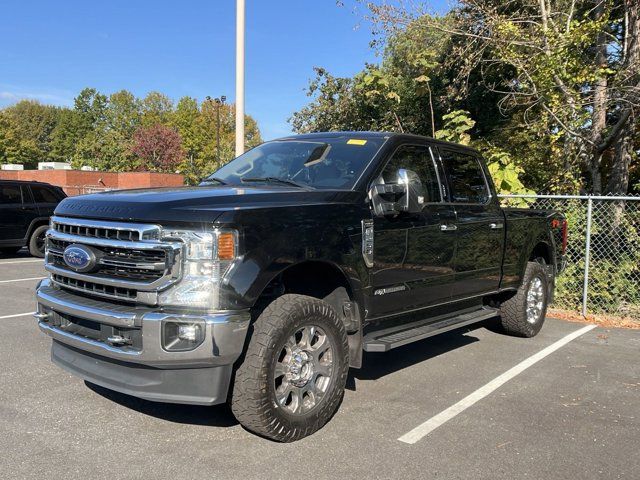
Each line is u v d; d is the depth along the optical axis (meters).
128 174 43.97
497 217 6.03
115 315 3.43
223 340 3.32
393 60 15.34
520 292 6.66
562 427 4.16
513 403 4.63
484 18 11.30
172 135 65.31
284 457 3.55
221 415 4.19
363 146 4.87
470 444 3.82
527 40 10.34
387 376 5.27
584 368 5.67
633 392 4.98
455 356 6.02
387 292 4.52
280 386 3.73
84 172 43.06
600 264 8.36
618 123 10.02
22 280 10.23
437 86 14.82
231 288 3.37
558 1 10.84
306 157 4.95
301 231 3.75
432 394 4.80
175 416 4.15
